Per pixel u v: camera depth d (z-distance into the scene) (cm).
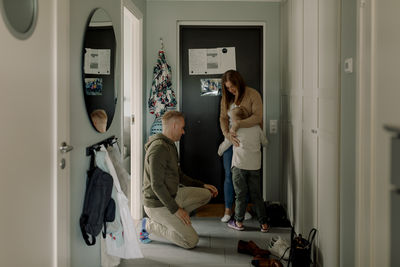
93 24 229
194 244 305
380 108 163
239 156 337
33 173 154
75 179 204
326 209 246
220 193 434
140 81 382
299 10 323
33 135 154
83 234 210
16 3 138
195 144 432
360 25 183
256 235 338
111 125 277
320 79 260
